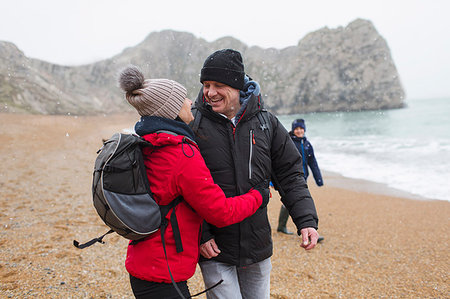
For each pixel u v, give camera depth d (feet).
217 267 5.63
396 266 13.97
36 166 34.76
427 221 20.47
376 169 38.65
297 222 5.97
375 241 17.20
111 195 4.14
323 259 14.57
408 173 35.06
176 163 4.54
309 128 128.57
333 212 23.18
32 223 16.39
